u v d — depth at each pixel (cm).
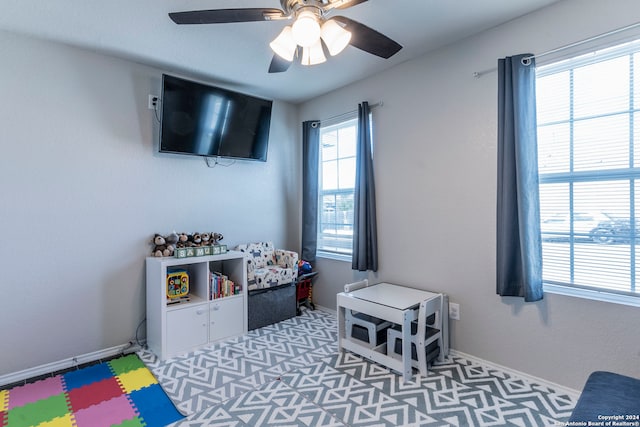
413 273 280
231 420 181
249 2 196
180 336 261
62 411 190
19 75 228
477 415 182
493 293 233
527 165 207
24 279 230
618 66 188
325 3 150
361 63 283
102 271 262
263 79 317
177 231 302
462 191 247
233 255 295
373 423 176
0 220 221
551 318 208
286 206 388
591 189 199
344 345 261
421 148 272
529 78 209
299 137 398
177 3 196
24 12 203
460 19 219
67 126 246
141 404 197
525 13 213
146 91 284
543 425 172
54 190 241
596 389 143
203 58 272
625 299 187
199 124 294
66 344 246
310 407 191
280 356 256
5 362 223
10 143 225
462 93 245
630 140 185
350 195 345
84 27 222
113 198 267
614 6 183
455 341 254
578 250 204
